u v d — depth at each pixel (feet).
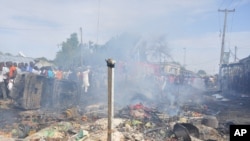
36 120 43.88
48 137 33.30
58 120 44.04
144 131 36.06
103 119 40.29
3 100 54.85
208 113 61.26
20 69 64.28
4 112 47.19
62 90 56.70
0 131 37.27
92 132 33.86
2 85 56.80
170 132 36.04
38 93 52.37
